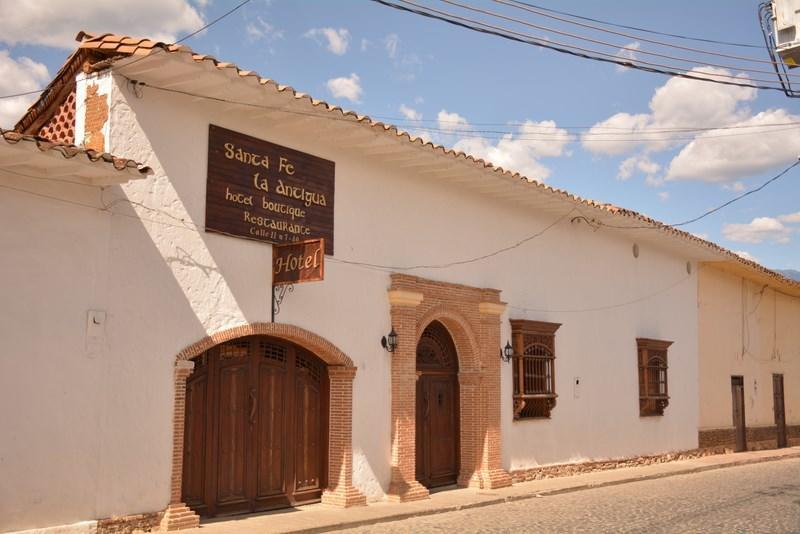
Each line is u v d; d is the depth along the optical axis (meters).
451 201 14.95
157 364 9.97
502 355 15.84
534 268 16.95
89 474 9.16
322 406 12.74
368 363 12.98
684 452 22.05
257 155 11.41
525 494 14.39
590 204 16.86
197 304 10.49
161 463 9.94
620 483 16.89
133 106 9.95
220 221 10.82
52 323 8.93
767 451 25.81
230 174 11.03
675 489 16.00
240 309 11.03
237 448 11.36
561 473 17.09
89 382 9.23
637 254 20.67
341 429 12.52
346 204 12.81
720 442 23.97
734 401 25.25
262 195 11.43
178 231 10.33
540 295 17.03
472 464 15.04
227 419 11.26
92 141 9.84
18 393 8.59
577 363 18.03
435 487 14.73
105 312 9.45
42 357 8.81
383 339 13.28
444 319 14.75
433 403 14.93
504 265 16.11
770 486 16.55
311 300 12.09
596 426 18.48
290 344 12.29
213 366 11.13
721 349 24.77
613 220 18.19
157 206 10.10
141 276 9.87
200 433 10.87
